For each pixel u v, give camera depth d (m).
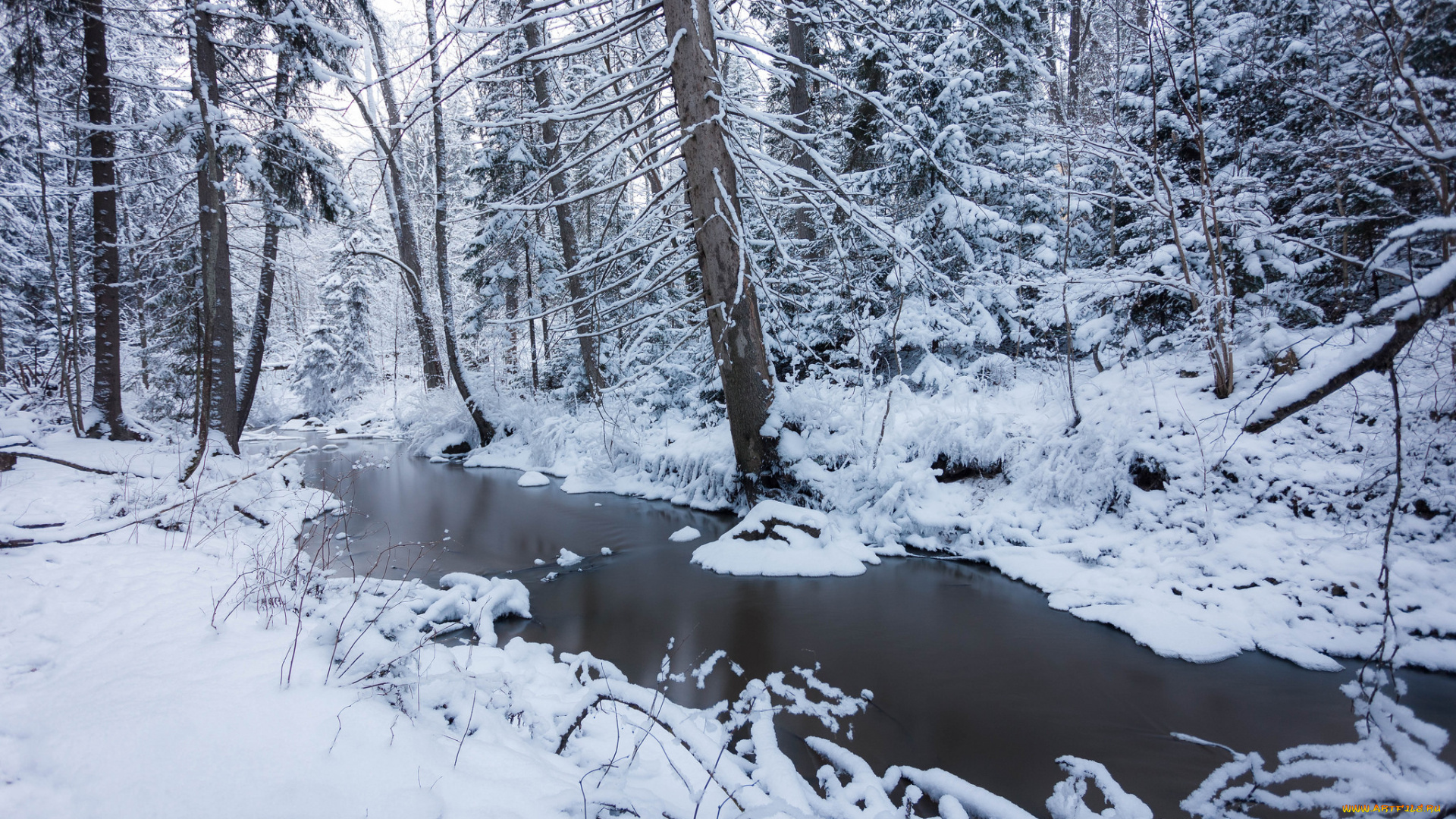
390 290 30.48
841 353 10.25
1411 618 3.97
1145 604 4.84
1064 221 10.19
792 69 12.11
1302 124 6.14
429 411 16.77
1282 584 4.56
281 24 9.17
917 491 7.25
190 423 12.30
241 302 16.70
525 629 5.00
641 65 6.73
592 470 11.59
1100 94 8.08
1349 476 4.78
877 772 3.10
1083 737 3.39
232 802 1.79
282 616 3.57
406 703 2.57
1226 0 6.72
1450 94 3.93
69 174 10.48
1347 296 6.12
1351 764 2.85
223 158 9.27
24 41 8.77
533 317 7.39
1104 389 6.86
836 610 5.35
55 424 9.84
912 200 10.68
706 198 7.02
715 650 4.57
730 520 8.57
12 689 2.56
